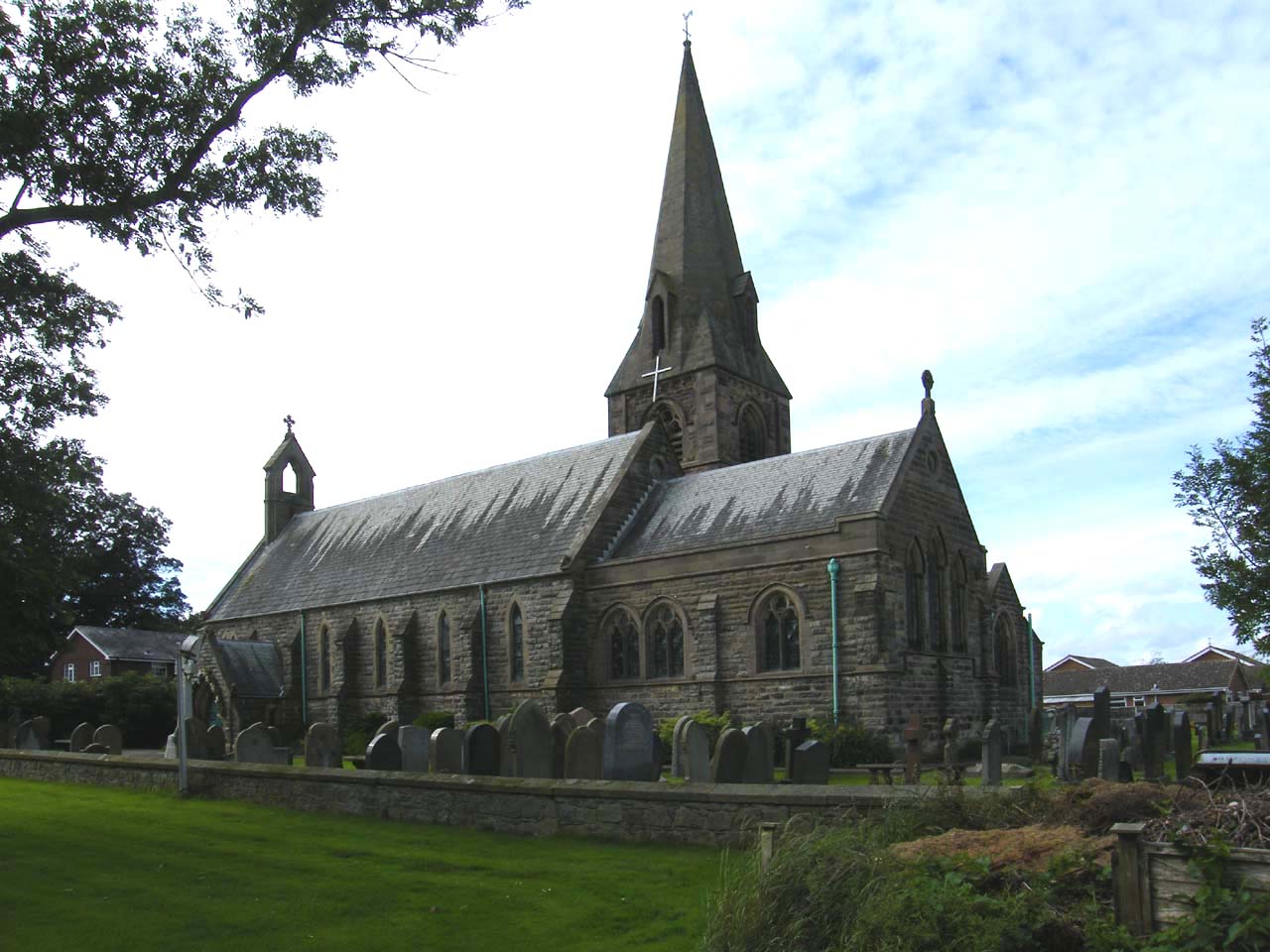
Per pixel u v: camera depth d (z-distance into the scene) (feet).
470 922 38.04
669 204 200.75
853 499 122.83
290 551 204.13
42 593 69.41
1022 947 24.80
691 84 205.77
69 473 79.41
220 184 68.18
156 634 289.12
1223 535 90.12
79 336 77.46
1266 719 108.06
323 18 64.80
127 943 36.45
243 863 49.90
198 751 100.63
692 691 125.80
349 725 166.09
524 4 67.26
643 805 51.96
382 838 55.77
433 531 173.58
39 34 61.31
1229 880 23.21
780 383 199.41
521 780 56.90
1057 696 320.70
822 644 116.37
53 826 62.69
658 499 149.69
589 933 36.14
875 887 28.17
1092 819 32.07
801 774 65.82
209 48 65.92
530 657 142.41
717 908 31.63
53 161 63.36
